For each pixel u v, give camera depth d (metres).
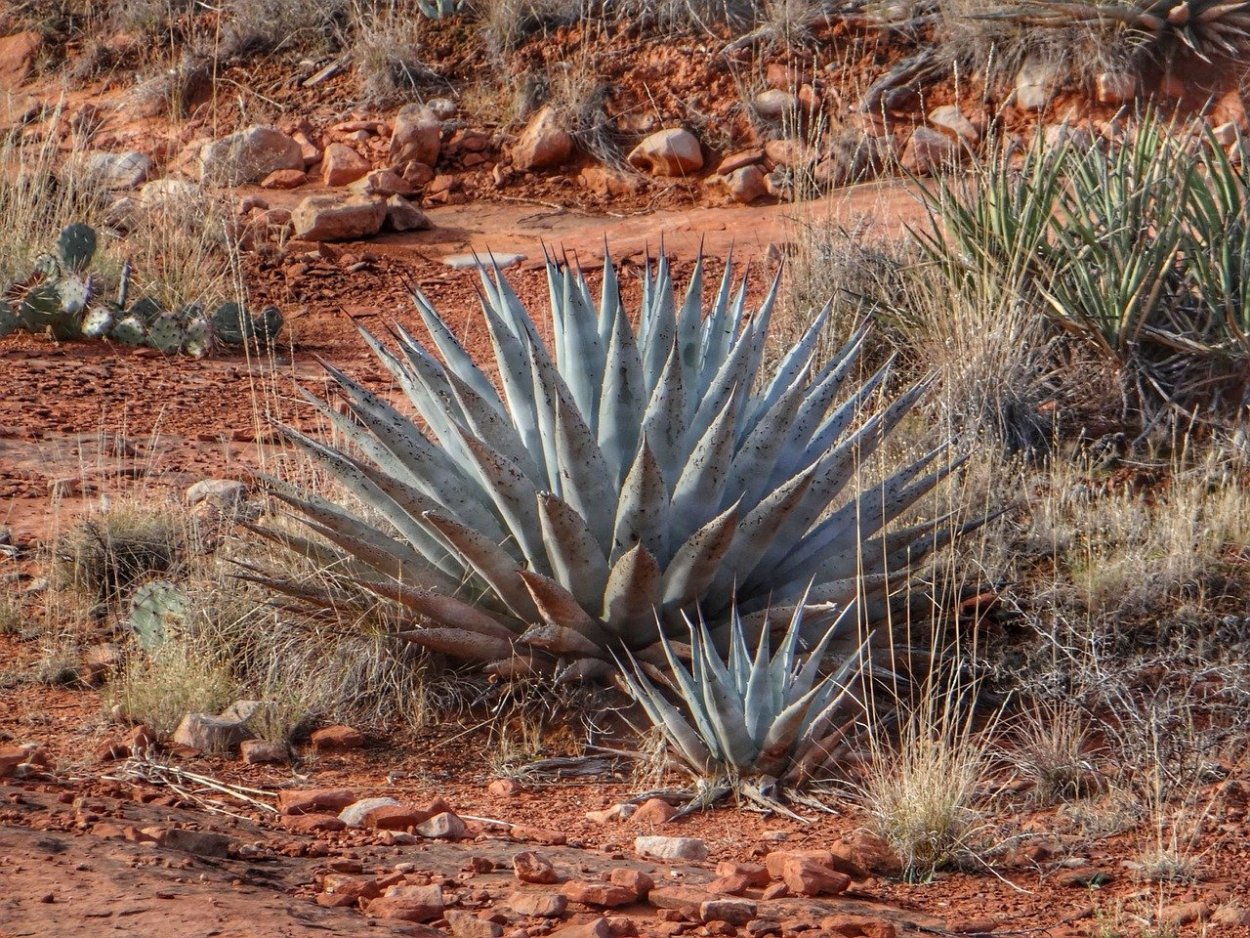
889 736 9.01
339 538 9.27
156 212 23.64
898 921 6.36
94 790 7.57
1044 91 26.39
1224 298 13.57
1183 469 12.35
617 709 9.15
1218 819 7.94
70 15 35.84
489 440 9.45
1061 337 14.23
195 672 9.29
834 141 25.86
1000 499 11.80
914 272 15.11
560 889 6.31
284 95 30.98
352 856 6.77
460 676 9.57
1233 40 26.80
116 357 19.25
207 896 5.56
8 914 5.13
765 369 14.19
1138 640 10.11
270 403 16.91
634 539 9.08
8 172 24.89
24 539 12.11
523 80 29.17
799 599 9.34
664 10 29.84
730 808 8.15
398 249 24.89
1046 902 6.99
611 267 10.44
